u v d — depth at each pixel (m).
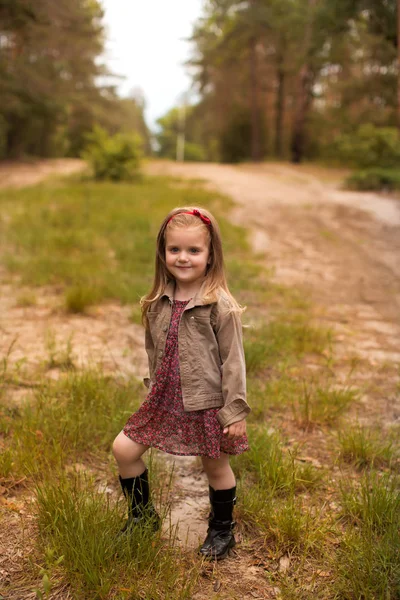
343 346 5.74
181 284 2.58
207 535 2.69
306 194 17.97
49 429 3.53
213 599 2.36
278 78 37.81
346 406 4.30
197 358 2.45
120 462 2.57
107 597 2.33
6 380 4.40
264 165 30.69
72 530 2.52
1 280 7.57
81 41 25.56
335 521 2.86
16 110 26.38
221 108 39.81
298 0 22.97
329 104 34.94
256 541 2.74
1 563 2.50
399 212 14.67
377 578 2.38
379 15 17.38
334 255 10.37
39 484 3.04
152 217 12.37
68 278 7.63
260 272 8.73
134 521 2.61
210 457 2.44
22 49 25.34
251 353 4.88
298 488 3.17
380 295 7.84
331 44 20.95
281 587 2.42
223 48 35.34
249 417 3.99
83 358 5.02
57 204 14.28
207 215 2.53
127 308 6.60
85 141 37.59
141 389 4.37
